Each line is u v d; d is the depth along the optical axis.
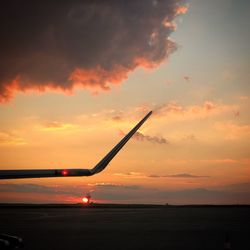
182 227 68.81
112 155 12.20
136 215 141.12
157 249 35.69
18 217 115.81
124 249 35.31
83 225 73.75
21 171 11.38
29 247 36.28
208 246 38.41
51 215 137.38
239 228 67.38
